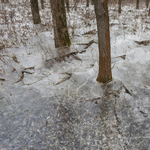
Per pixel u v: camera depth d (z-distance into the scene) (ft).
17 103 11.49
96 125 9.52
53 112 10.68
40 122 9.93
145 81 12.97
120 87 12.29
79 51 18.61
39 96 12.15
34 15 28.48
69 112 10.62
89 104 11.16
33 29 25.45
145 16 32.65
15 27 26.07
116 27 26.48
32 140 8.79
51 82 13.69
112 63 15.70
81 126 9.54
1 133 9.18
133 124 9.32
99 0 9.09
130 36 21.97
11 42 20.11
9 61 16.46
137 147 8.00
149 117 9.67
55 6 16.97
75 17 34.22
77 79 13.78
